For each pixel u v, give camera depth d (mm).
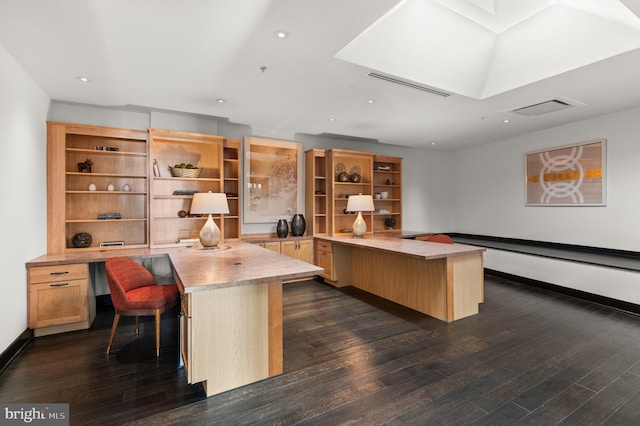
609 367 2326
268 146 5008
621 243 4051
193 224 4391
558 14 2486
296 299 4062
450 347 2660
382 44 2543
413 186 6457
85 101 3557
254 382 2143
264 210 5008
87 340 2859
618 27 2305
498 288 4480
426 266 3492
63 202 3416
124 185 3988
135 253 3420
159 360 2479
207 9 1875
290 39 2221
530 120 4367
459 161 6652
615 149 4066
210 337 2002
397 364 2377
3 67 2352
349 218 5699
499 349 2621
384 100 3520
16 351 2553
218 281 1981
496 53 3039
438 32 2627
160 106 3756
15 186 2604
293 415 1799
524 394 1992
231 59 2525
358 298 4102
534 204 5102
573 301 3912
